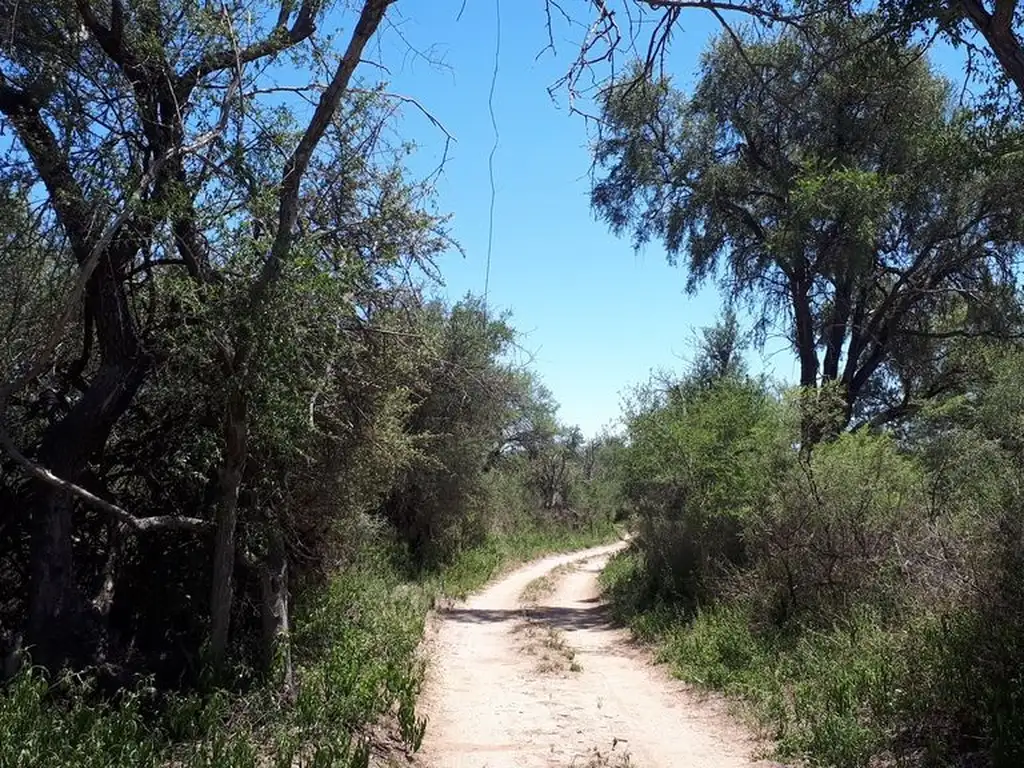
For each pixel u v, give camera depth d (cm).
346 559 1490
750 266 2256
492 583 2816
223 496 790
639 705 981
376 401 1002
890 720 716
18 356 730
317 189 827
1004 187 1791
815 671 906
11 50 723
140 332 841
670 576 1708
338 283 719
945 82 1722
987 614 715
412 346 966
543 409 3912
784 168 2020
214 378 774
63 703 677
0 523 847
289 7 789
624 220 2341
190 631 920
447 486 2659
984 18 671
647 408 1922
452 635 1566
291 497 970
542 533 4412
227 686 774
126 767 572
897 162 1902
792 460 1339
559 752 764
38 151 712
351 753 661
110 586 863
